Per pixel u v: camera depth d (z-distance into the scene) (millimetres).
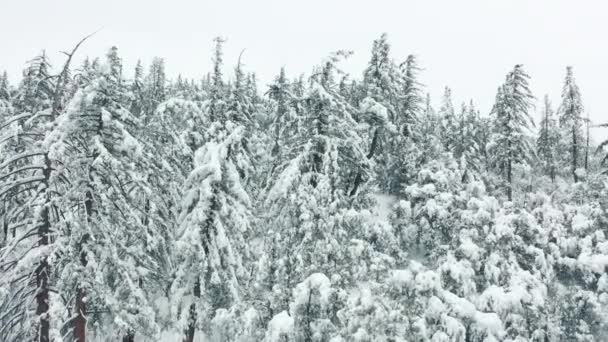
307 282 13344
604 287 19203
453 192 23172
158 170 16719
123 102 17406
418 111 32750
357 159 21562
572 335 18516
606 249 20375
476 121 44781
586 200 25625
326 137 19578
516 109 35594
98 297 13883
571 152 48000
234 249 16969
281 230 18062
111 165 13828
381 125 25891
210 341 16797
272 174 20828
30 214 14664
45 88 17156
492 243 18125
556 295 19609
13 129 14531
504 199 33375
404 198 29781
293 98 21281
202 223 16156
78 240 13617
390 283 13875
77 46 14172
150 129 20078
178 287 16156
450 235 21172
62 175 14117
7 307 13914
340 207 19469
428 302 13453
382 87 27984
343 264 16844
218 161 16000
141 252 16062
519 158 35219
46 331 13531
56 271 14234
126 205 14836
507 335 14836
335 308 13742
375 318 12492
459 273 15773
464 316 13266
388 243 21203
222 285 16469
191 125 20875
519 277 16781
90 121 14703
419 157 29391
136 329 14812
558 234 21547
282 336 12453
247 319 13508
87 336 16578
